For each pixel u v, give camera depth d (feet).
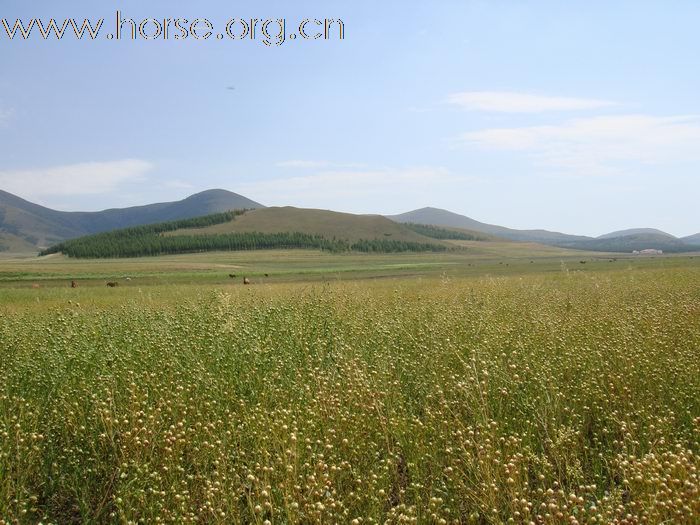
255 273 237.66
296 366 26.45
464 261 468.75
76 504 17.54
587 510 15.20
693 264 183.52
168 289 97.35
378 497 15.70
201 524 15.56
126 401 21.68
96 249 615.57
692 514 13.33
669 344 29.01
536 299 50.31
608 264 259.19
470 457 16.87
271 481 16.43
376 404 20.74
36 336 31.04
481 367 24.93
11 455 17.29
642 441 18.93
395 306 43.78
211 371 25.68
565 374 25.18
